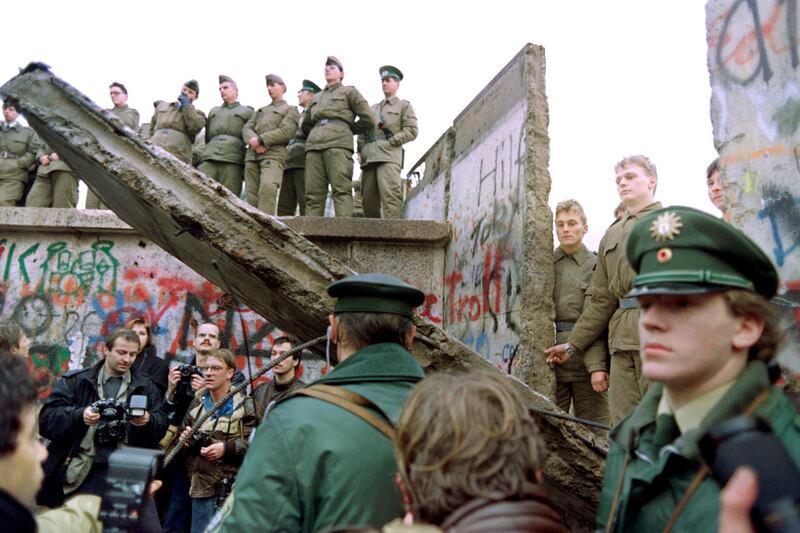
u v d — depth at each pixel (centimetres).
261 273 304
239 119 764
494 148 561
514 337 466
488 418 119
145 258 688
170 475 402
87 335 675
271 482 168
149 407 369
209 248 332
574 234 451
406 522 120
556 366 443
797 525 88
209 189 309
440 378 129
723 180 329
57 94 329
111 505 145
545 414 270
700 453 119
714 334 128
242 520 167
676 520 123
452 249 653
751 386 125
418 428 121
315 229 648
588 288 407
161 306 680
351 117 699
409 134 712
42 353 671
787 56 298
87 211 675
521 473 117
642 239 138
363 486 167
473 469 114
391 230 654
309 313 304
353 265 665
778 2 304
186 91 770
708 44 347
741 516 94
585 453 286
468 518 111
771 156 303
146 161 315
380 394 183
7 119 816
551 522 113
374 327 195
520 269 468
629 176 375
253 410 398
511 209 505
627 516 134
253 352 673
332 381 188
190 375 418
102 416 341
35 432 132
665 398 139
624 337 359
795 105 291
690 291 127
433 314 663
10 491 121
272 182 722
